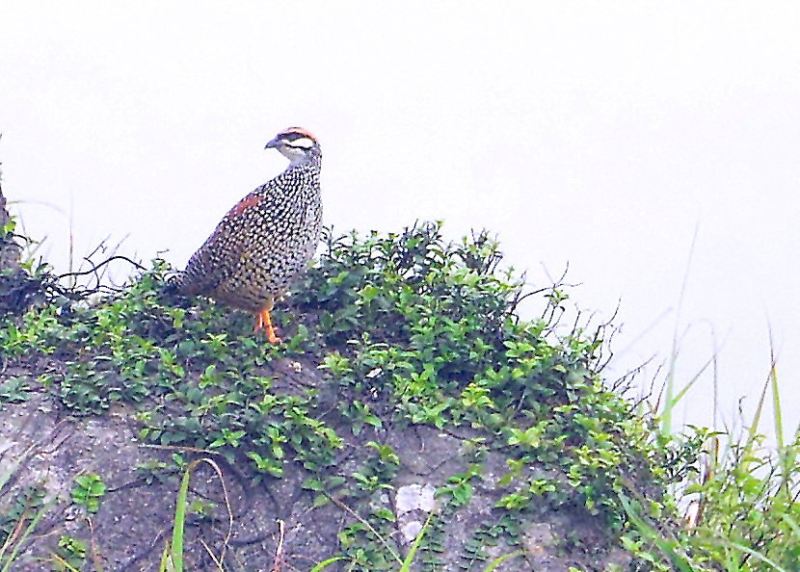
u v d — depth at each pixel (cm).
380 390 1348
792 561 1141
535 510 1223
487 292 1460
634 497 1233
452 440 1310
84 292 1539
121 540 1180
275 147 1420
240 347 1427
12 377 1356
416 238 1566
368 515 1209
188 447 1252
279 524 1203
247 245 1414
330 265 1545
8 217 1609
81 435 1270
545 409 1352
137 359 1366
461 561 1182
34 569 1138
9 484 1212
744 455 1202
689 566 1077
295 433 1262
